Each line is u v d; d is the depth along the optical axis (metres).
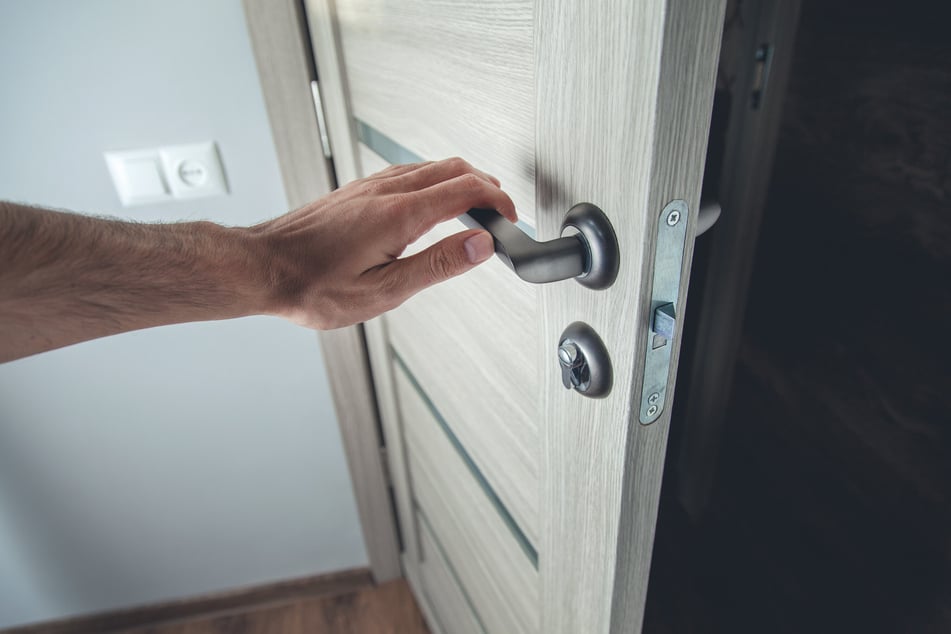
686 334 1.53
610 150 0.34
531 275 0.36
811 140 1.49
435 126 0.59
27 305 0.44
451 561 1.09
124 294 0.47
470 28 0.47
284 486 1.29
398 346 0.99
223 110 0.92
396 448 1.19
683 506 1.53
